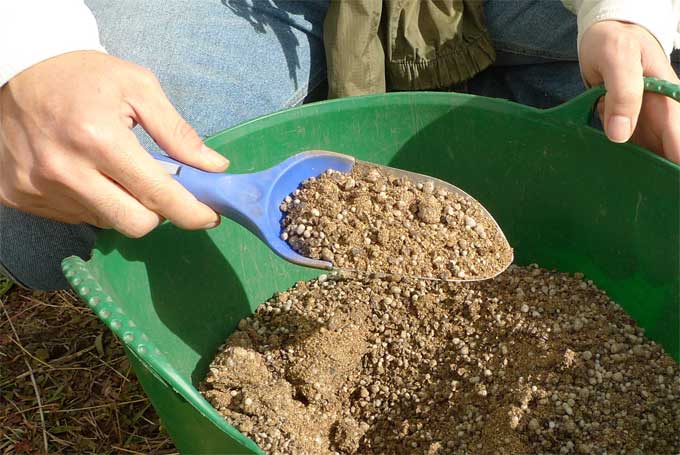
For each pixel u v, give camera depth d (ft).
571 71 3.05
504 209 2.54
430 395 2.20
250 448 1.69
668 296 2.23
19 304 2.95
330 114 2.46
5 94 1.92
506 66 3.20
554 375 2.14
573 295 2.40
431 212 2.23
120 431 2.57
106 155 1.86
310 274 2.65
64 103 1.87
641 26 2.27
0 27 1.92
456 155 2.52
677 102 2.16
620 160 2.25
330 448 2.17
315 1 2.81
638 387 2.15
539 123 2.37
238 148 2.36
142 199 1.92
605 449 2.03
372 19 2.67
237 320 2.48
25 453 2.52
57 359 2.77
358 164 2.28
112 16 2.56
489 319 2.31
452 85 3.00
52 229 2.51
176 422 1.89
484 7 3.02
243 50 2.64
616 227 2.33
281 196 2.20
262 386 2.22
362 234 2.19
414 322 2.36
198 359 2.34
